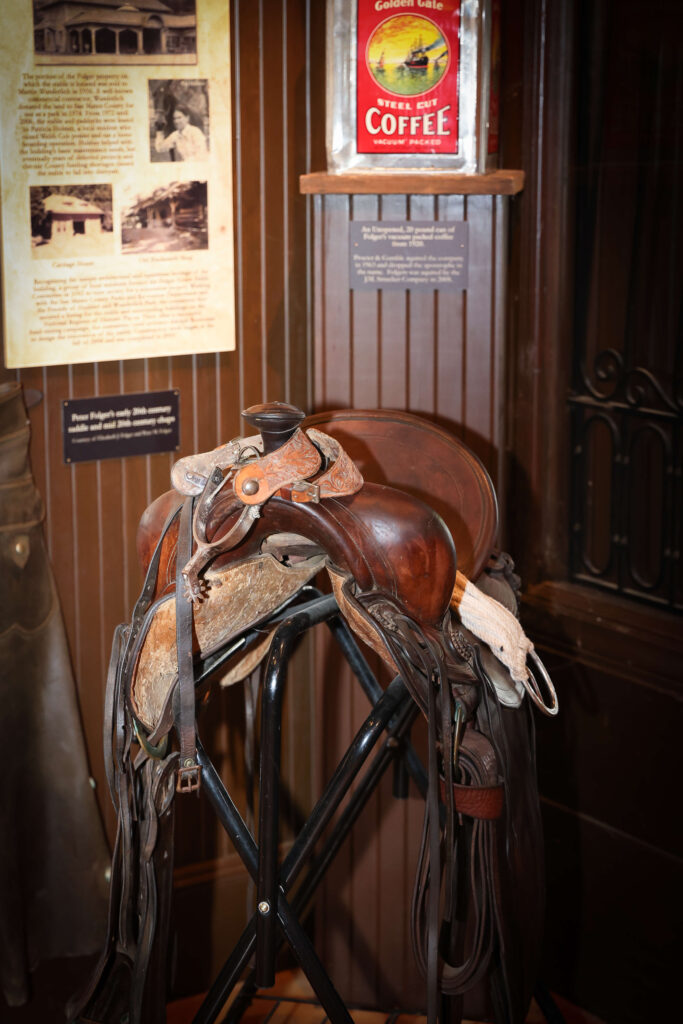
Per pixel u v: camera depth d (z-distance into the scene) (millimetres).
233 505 1365
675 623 2076
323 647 2141
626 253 2088
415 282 1945
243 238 2014
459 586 1510
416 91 1852
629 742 2145
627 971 2199
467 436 2004
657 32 1961
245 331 2055
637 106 2021
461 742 1482
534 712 2326
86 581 2004
